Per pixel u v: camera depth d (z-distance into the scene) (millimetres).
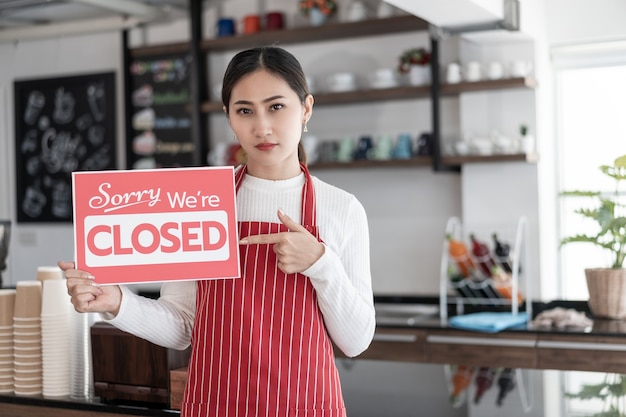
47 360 2572
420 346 4164
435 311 4656
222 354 1656
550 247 4656
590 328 3924
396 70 4727
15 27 5691
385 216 4980
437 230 4852
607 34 4504
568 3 4578
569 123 4742
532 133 4473
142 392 2426
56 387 2572
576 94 4723
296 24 5102
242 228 1715
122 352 2449
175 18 5379
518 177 4520
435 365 2939
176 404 2361
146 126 5457
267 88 1619
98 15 5383
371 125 4965
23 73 5957
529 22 4281
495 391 2441
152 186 1705
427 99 4816
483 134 4582
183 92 5344
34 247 5961
